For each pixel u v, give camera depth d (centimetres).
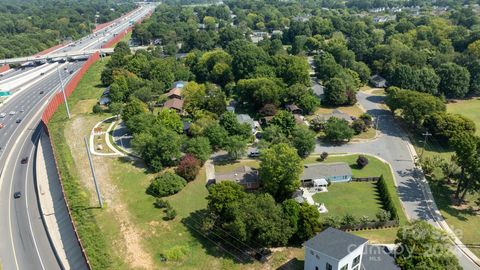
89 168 10362
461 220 8269
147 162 10381
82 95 16575
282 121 11725
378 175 9975
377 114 13850
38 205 9188
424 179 9794
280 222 7044
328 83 14575
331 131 11656
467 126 11319
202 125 11625
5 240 8075
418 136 12131
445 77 14938
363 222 7825
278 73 16162
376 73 17762
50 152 11500
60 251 7650
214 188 7875
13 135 13038
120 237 7712
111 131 12625
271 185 8488
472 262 7100
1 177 10469
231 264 6944
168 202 8775
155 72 16800
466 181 8656
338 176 9581
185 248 7306
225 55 18112
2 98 16675
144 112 12350
